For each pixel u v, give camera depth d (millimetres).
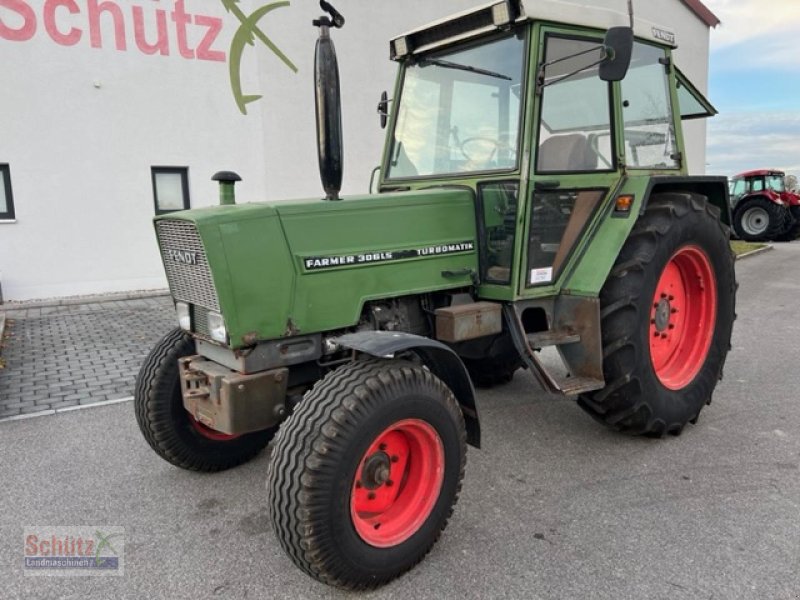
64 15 7996
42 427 4070
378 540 2375
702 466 3359
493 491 3125
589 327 3279
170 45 8672
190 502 3086
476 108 3262
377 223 2869
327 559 2219
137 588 2406
